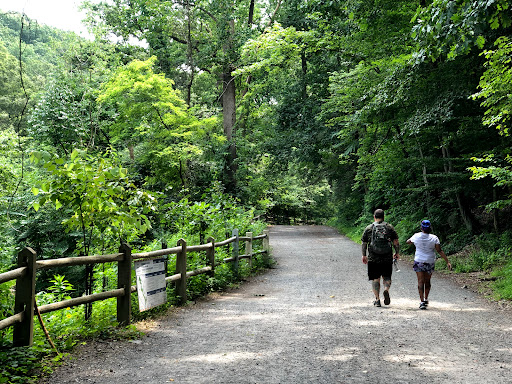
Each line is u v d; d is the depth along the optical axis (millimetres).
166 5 28594
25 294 4727
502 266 11984
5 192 15109
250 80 32312
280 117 32562
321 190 53938
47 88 21688
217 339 6043
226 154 27766
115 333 6008
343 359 5137
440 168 17828
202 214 11984
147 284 7152
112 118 23141
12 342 4797
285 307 8445
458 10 7625
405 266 15148
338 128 29359
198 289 9602
